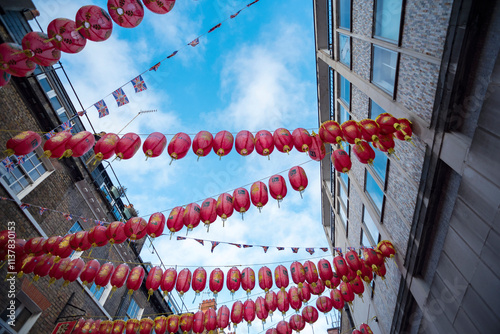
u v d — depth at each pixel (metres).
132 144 5.23
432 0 5.04
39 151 8.68
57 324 8.19
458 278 5.32
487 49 4.30
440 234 5.99
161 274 7.18
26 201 7.98
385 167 8.02
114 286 7.00
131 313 12.65
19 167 8.11
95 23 4.15
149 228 5.95
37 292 7.96
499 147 4.03
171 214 6.03
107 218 11.50
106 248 11.29
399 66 6.27
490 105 4.14
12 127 7.73
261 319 8.16
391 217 8.02
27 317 7.75
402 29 5.98
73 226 9.84
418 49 5.55
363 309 12.65
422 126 5.61
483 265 4.62
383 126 5.67
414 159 6.38
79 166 10.12
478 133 4.39
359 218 11.12
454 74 4.70
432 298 6.23
